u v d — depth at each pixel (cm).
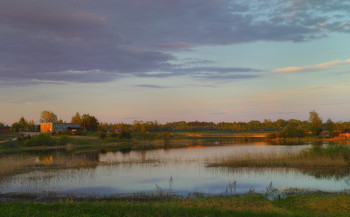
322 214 1428
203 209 1418
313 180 2448
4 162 3216
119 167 3338
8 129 11638
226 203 1661
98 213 1345
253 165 3238
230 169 3075
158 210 1390
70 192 2136
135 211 1380
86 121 13475
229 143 8156
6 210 1386
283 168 3048
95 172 3006
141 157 4456
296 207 1591
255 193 1991
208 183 2409
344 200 1617
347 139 8825
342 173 2731
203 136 13038
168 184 2394
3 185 2391
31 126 14212
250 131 18650
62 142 7575
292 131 9875
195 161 3803
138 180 2577
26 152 5769
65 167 3309
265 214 1358
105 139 8688
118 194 2048
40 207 1474
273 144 7375
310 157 3309
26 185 2386
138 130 13038
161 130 17800
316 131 10194
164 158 4222
